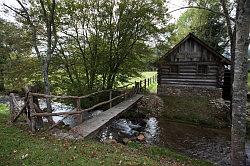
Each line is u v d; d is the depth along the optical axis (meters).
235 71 8.90
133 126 16.42
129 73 22.81
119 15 20.02
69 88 20.53
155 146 11.68
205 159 11.28
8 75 16.62
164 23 20.75
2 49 16.34
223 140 14.27
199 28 36.06
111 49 20.73
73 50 20.08
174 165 8.59
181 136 14.86
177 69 25.75
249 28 8.88
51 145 8.52
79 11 18.70
